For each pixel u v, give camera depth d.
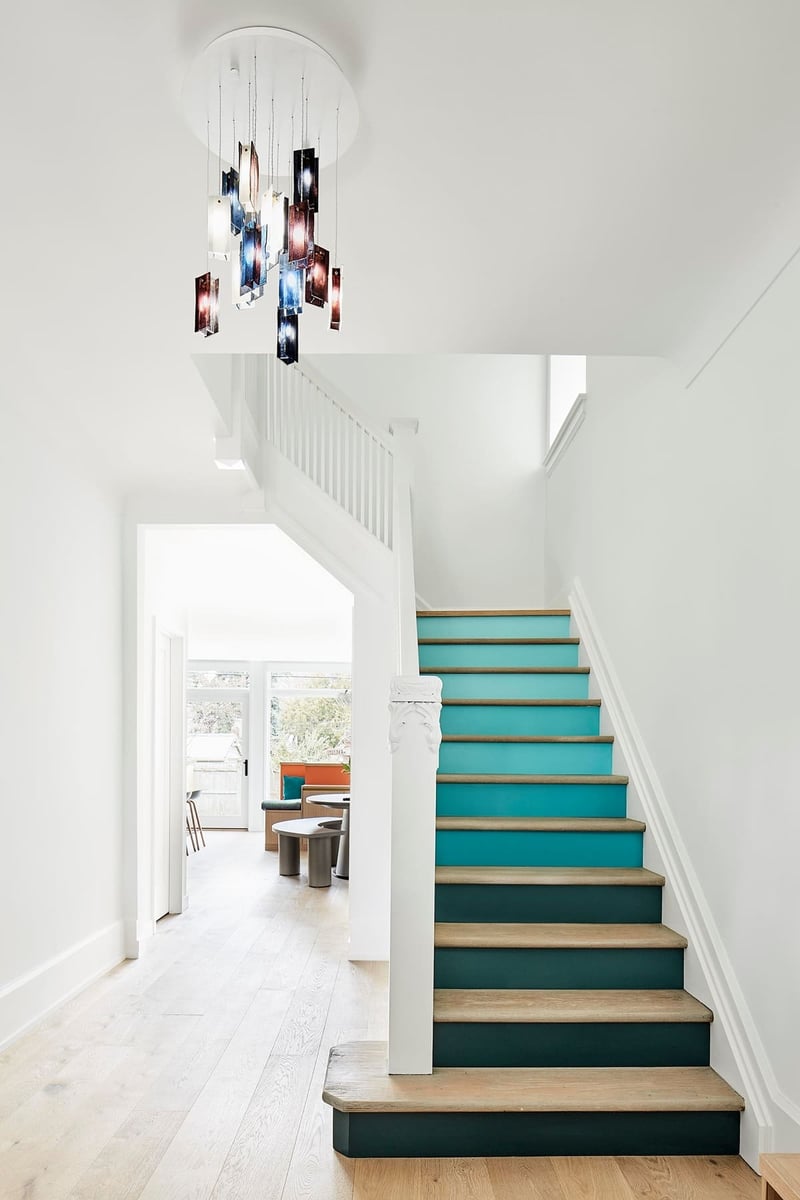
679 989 3.35
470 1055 3.10
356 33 1.93
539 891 3.59
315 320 3.30
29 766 4.22
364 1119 2.88
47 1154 2.91
